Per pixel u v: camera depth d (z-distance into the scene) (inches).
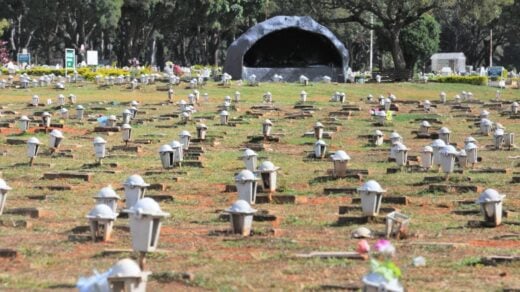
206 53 3944.4
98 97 1699.1
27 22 3348.9
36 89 1825.8
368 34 3700.8
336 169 877.8
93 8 3112.7
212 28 3634.4
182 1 3361.2
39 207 729.6
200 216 701.3
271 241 591.8
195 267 517.0
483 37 4133.9
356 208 707.4
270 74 2220.7
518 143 1178.0
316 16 2482.8
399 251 564.4
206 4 3390.7
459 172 911.7
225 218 685.9
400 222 616.4
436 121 1400.1
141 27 3415.4
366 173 901.8
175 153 951.0
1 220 657.0
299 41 2343.8
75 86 1878.7
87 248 567.5
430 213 717.3
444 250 568.4
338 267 515.8
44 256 546.0
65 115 1373.0
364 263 524.7
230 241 593.0
